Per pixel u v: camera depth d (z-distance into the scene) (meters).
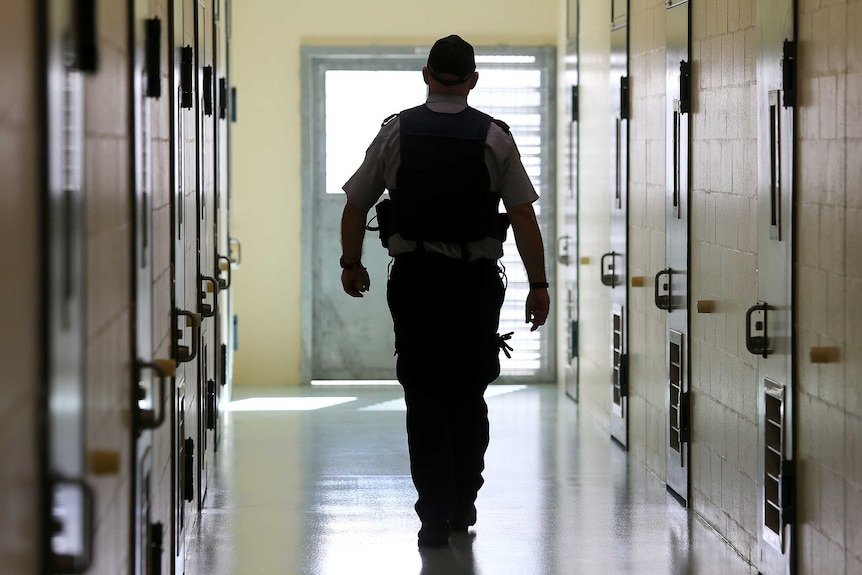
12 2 2.95
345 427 14.67
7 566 2.93
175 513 7.45
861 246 6.53
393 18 17.95
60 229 3.52
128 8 5.07
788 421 7.80
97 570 4.20
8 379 2.92
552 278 18.47
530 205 8.89
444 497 9.10
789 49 7.74
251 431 14.38
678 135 10.86
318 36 17.88
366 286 9.41
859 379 6.59
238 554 8.99
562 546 9.27
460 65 8.81
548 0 18.09
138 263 5.33
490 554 9.02
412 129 8.73
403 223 8.73
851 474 6.73
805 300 7.50
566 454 13.02
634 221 12.78
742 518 8.99
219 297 13.94
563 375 17.78
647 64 12.12
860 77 6.53
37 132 3.23
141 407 5.55
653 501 10.82
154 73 6.04
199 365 10.07
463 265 8.75
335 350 18.48
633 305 12.86
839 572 6.96
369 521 10.04
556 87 18.17
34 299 3.20
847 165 6.73
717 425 9.72
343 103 18.16
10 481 2.95
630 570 8.64
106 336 4.46
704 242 10.09
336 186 18.28
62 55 3.56
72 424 3.73
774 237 8.10
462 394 9.23
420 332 8.84
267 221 18.00
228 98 14.52
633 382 12.87
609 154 14.12
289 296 18.11
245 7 17.77
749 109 8.74
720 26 9.54
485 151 8.70
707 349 10.03
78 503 3.74
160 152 6.51
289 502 10.74
